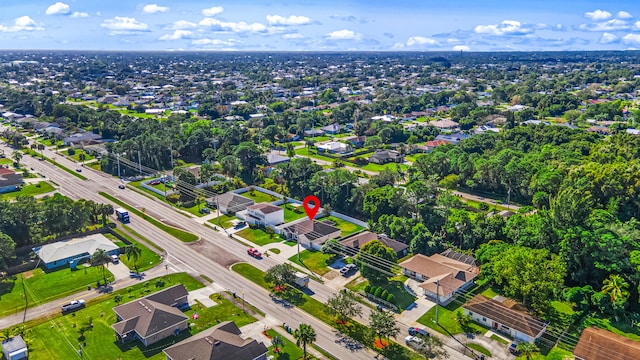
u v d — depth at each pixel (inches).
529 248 4793.3
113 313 4197.8
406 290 4638.3
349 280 4832.7
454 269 4697.3
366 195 6309.1
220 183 7810.0
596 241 4448.8
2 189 7406.5
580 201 4803.2
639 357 3395.7
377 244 4877.0
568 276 4638.3
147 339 3740.2
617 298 4087.1
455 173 7859.3
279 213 6240.2
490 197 7342.5
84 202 6195.9
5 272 4928.6
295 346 3754.9
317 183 7062.0
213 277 4874.5
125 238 5787.4
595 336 3644.2
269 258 5319.9
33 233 5502.0
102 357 3609.7
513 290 4281.5
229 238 5871.1
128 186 7859.3
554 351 3666.3
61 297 4471.0
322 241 5536.4
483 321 4067.4
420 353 3673.7
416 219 5925.2
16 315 4173.2
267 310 4279.0
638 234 4881.9
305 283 4655.5
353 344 3801.7
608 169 6023.6
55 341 3801.7
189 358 3371.1
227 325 3789.4
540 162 7628.0
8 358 3516.2
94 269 5024.6
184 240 5777.6
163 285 4662.9
